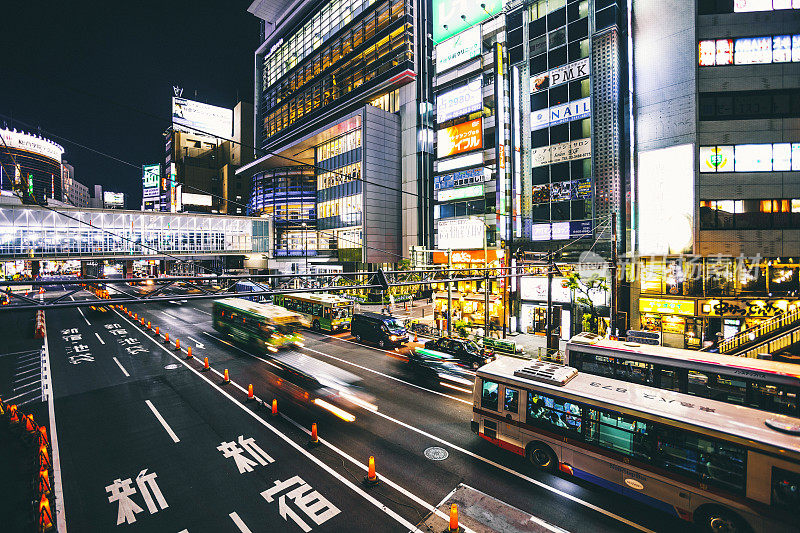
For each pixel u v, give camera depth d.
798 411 10.77
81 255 46.19
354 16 63.44
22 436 13.00
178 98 121.88
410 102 55.69
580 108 28.05
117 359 23.00
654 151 25.11
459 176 39.53
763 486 7.92
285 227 67.81
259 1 79.12
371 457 10.51
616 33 26.14
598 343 14.94
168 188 128.38
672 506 8.99
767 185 23.11
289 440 13.07
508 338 28.44
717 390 12.13
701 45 23.80
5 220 41.94
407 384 18.80
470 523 9.02
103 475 10.91
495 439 12.23
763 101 23.30
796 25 23.11
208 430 13.76
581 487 10.52
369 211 54.28
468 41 38.50
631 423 9.70
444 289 36.84
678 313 24.17
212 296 9.45
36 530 8.69
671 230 24.48
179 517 9.19
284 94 83.00
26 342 27.45
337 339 28.98
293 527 8.88
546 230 29.78
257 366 21.78
